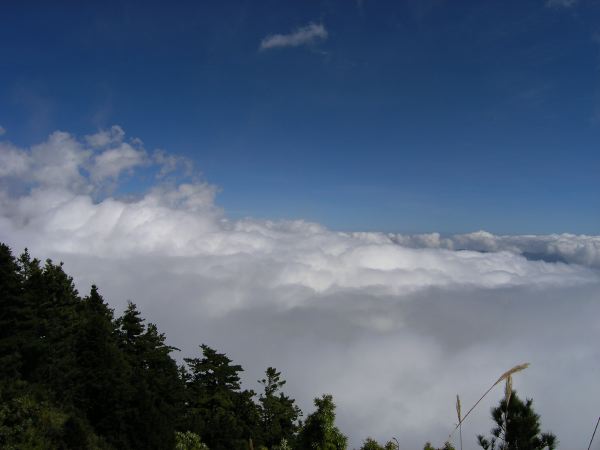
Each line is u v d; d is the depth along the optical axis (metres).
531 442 13.70
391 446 17.36
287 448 25.75
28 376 31.06
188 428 38.50
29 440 23.86
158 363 43.19
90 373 32.19
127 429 30.64
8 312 31.77
